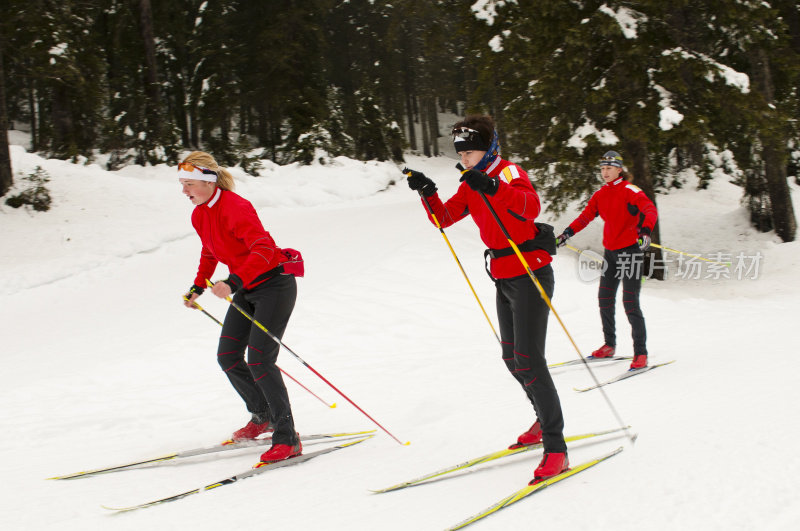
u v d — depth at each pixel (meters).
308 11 27.02
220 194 3.38
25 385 5.96
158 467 3.33
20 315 9.46
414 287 9.55
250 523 2.52
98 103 19.25
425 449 3.44
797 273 11.70
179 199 16.27
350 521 2.50
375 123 32.00
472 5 13.27
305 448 3.59
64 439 4.08
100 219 14.24
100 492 2.94
